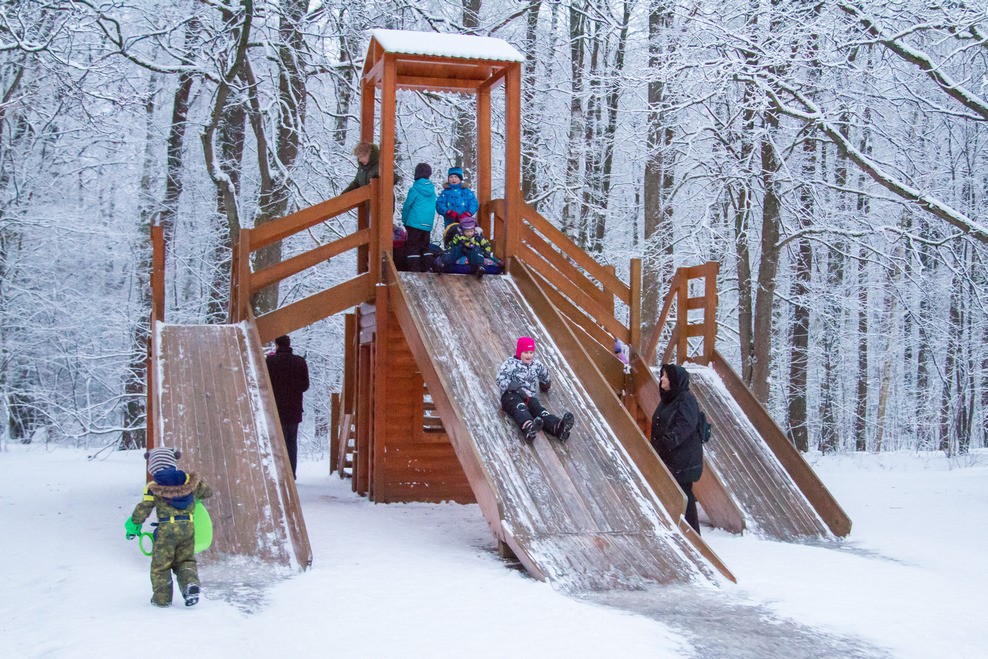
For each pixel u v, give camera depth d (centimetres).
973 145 2172
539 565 716
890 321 2900
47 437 2512
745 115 1919
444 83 1241
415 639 542
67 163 2256
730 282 2430
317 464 1883
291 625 567
